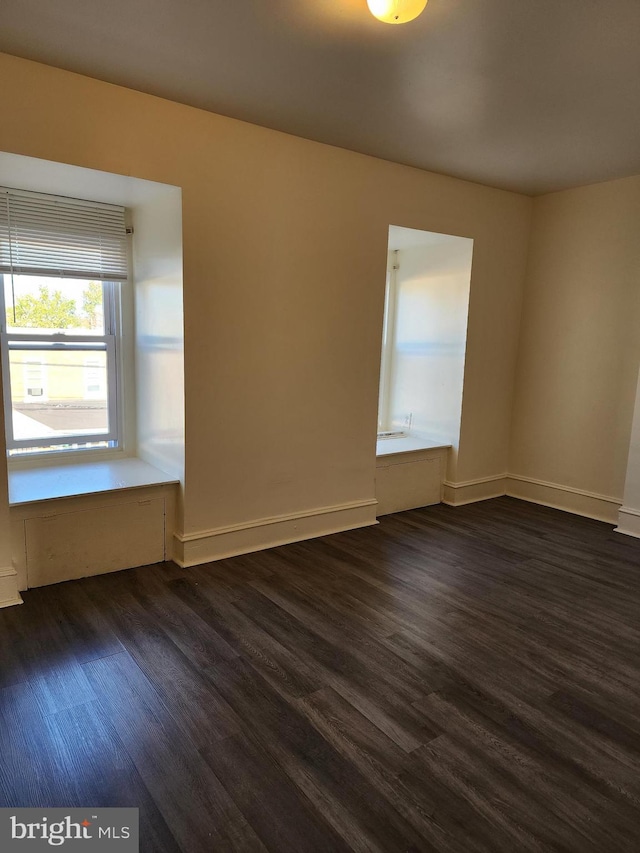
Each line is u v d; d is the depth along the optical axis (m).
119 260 3.38
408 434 4.82
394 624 2.63
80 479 3.11
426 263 4.53
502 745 1.87
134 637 2.45
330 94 2.62
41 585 2.88
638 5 1.86
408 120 2.91
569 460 4.41
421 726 1.95
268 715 1.98
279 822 1.55
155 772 1.71
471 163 3.61
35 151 2.41
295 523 3.59
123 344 3.52
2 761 1.74
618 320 4.02
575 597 2.97
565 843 1.51
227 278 3.04
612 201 3.98
